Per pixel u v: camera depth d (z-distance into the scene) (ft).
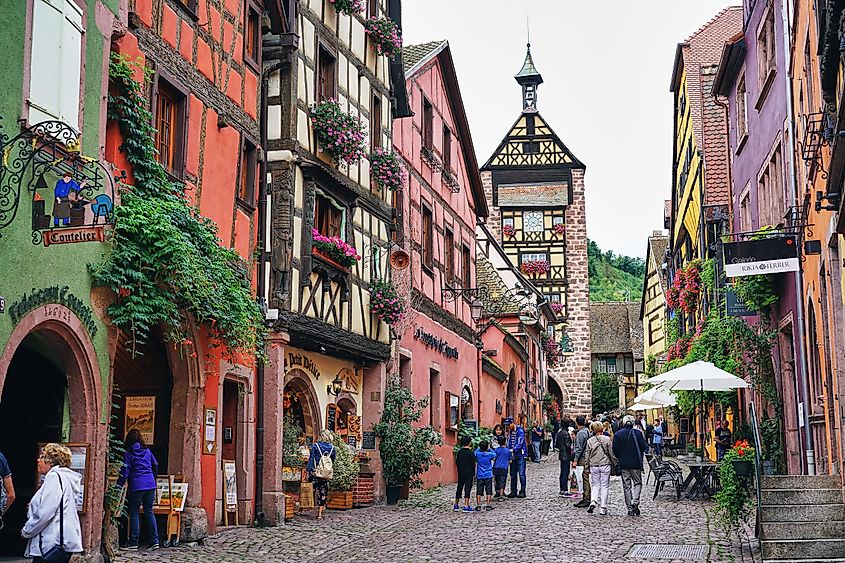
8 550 35.63
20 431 34.94
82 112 34.04
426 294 78.48
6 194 28.81
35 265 30.81
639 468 53.36
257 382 50.98
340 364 61.62
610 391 204.33
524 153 168.35
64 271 32.53
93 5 35.14
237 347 45.01
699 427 102.47
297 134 54.03
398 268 67.41
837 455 40.55
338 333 58.13
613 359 214.28
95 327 34.45
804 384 48.57
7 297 29.37
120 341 41.81
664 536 44.04
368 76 65.26
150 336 42.32
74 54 33.60
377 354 64.28
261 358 48.44
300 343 54.49
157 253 35.88
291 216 53.01
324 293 56.75
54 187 31.99
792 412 56.80
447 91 87.56
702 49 101.76
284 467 52.70
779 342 58.18
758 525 38.40
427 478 77.15
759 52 62.03
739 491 42.06
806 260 46.88
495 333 109.29
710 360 70.28
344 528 48.65
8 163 29.35
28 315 30.35
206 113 45.52
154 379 43.21
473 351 94.79
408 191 74.13
